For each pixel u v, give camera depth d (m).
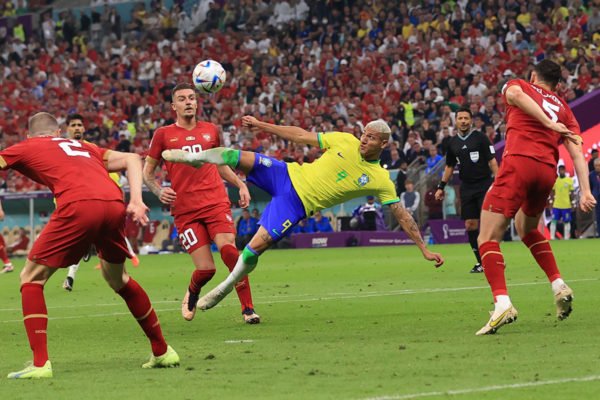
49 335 26.58
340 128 88.69
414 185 78.56
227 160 25.73
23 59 116.75
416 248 70.38
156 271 54.66
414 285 38.97
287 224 25.92
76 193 19.22
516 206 23.69
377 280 42.41
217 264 58.28
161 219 82.50
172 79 108.94
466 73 90.38
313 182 25.88
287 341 23.55
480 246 23.75
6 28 122.75
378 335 23.95
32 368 18.88
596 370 17.47
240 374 18.38
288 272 49.38
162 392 16.64
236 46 109.50
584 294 32.34
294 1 109.88
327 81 99.81
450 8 99.44
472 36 95.19
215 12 114.19
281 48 107.06
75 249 19.38
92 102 108.69
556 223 75.06
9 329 28.31
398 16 101.62
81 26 121.19
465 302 31.38
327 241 79.31
